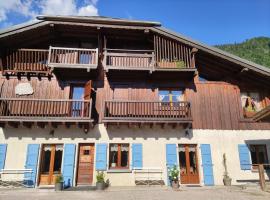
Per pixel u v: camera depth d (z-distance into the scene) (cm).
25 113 1380
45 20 1444
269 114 1141
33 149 1342
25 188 1239
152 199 962
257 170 1429
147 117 1392
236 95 1570
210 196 1031
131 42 1669
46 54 1510
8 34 1398
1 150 1325
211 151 1438
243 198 991
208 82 1569
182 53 1531
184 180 1388
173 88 1549
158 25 1522
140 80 1531
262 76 1573
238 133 1487
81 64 1392
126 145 1417
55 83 1470
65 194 1066
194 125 1470
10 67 1450
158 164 1380
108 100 1384
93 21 1475
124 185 1328
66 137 1380
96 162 1349
